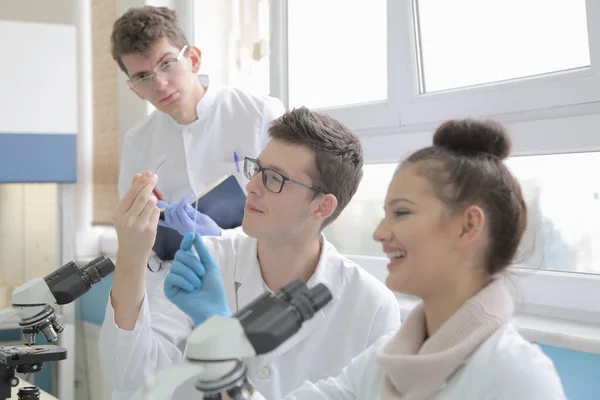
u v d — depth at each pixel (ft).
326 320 5.06
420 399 3.29
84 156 12.39
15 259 10.86
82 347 11.89
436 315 3.51
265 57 10.52
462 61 7.67
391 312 5.19
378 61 8.66
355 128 8.57
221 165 8.16
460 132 3.56
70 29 9.97
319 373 5.00
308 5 9.59
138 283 4.67
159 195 7.14
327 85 9.40
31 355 4.21
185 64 7.68
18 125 9.73
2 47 9.61
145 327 4.75
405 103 7.99
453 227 3.38
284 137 4.98
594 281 6.14
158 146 8.45
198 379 2.34
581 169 6.43
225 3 11.23
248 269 5.24
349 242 8.87
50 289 4.09
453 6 7.70
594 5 6.19
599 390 5.27
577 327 5.87
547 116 6.63
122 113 11.59
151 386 2.21
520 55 7.11
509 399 3.04
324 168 4.95
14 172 9.72
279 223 4.90
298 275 5.17
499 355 3.18
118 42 7.42
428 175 3.43
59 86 9.92
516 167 6.91
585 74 6.32
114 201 11.77
